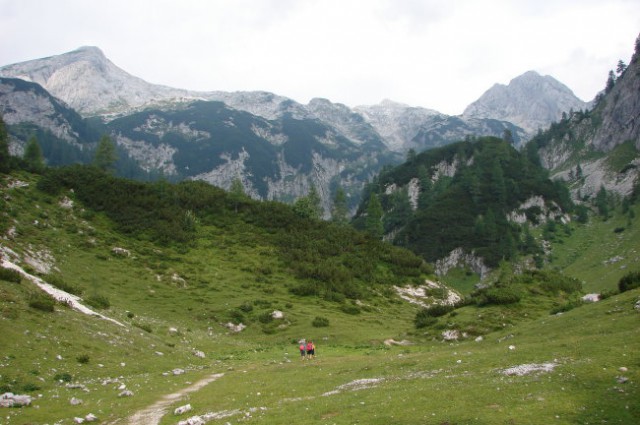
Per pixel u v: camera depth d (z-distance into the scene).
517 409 17.06
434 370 27.59
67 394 25.84
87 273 71.56
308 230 110.94
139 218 97.94
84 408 23.14
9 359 28.67
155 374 34.72
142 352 39.91
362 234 115.38
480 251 159.50
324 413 20.39
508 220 184.12
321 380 29.62
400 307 85.88
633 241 165.12
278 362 42.28
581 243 179.38
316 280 88.44
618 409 16.14
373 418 18.50
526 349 27.61
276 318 68.56
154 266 81.38
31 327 34.00
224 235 102.88
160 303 69.19
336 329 63.62
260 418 20.52
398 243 180.62
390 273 101.19
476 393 19.80
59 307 40.81
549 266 163.88
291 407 22.22
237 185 141.12
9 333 31.58
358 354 45.97
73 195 98.31
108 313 49.22
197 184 122.81
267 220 111.69
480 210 186.12
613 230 183.25
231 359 45.91
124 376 32.81
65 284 52.00
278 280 87.06
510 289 58.88
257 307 72.81
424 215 186.00
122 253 82.62
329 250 102.50
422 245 172.38
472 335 49.50
